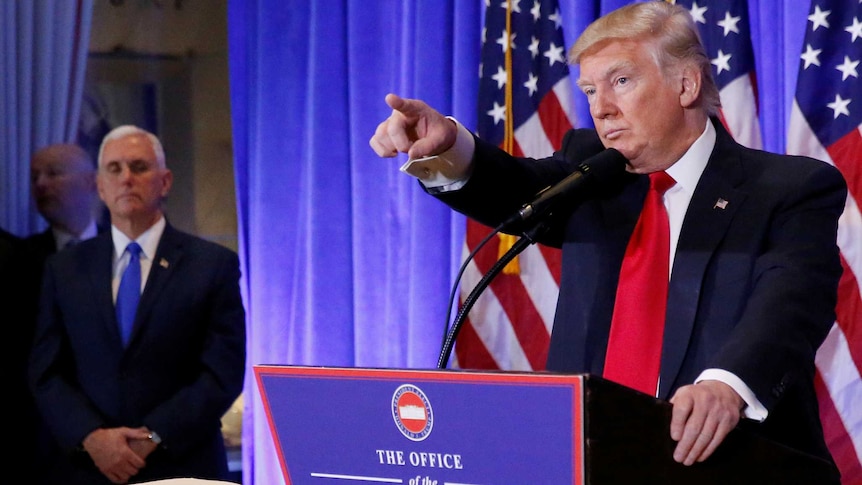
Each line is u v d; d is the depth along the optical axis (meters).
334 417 1.37
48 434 4.25
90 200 4.70
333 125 4.55
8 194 4.92
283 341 4.76
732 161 1.90
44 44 5.02
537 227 1.77
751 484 1.38
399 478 1.33
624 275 1.90
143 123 5.14
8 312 4.21
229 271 3.94
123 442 3.61
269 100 4.75
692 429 1.29
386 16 4.43
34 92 5.01
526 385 1.22
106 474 3.59
